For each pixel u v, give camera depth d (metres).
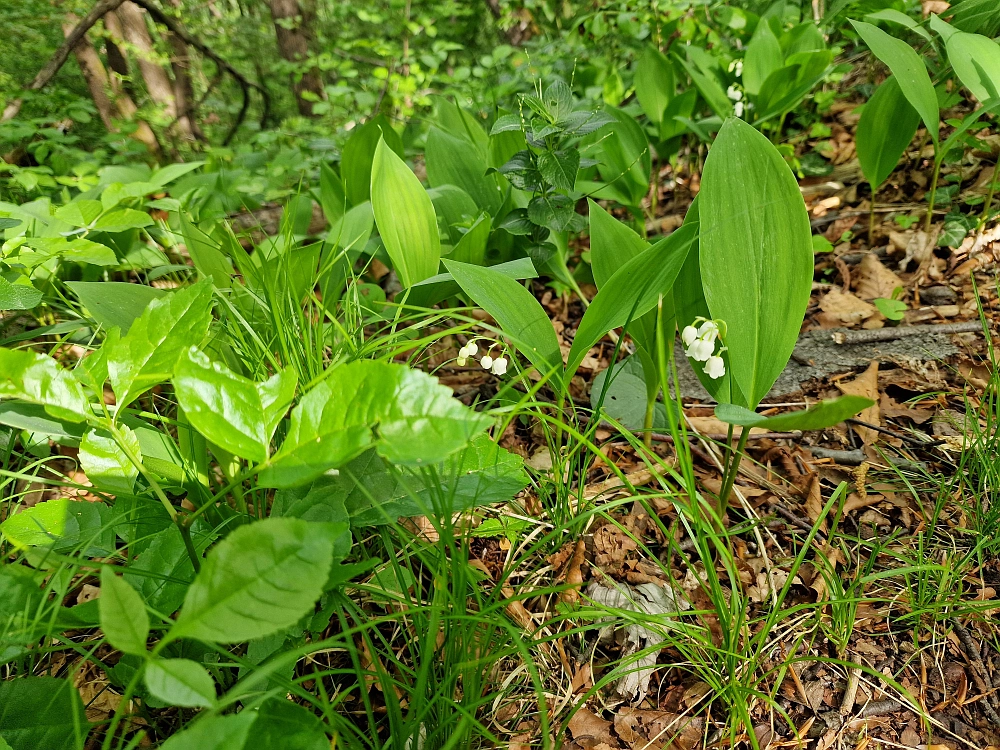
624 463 0.49
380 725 0.34
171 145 1.81
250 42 2.92
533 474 0.47
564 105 0.53
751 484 0.47
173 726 0.33
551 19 1.48
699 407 0.54
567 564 0.42
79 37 1.37
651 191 0.94
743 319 0.37
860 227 0.75
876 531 0.43
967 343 0.56
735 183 0.37
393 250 0.50
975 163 0.76
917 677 0.35
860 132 0.66
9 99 1.30
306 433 0.25
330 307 0.56
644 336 0.43
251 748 0.25
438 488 0.31
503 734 0.34
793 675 0.36
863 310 0.63
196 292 0.30
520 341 0.39
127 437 0.31
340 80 1.34
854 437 0.50
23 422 0.33
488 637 0.32
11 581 0.29
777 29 0.91
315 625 0.31
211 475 0.42
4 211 0.60
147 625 0.21
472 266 0.42
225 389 0.26
